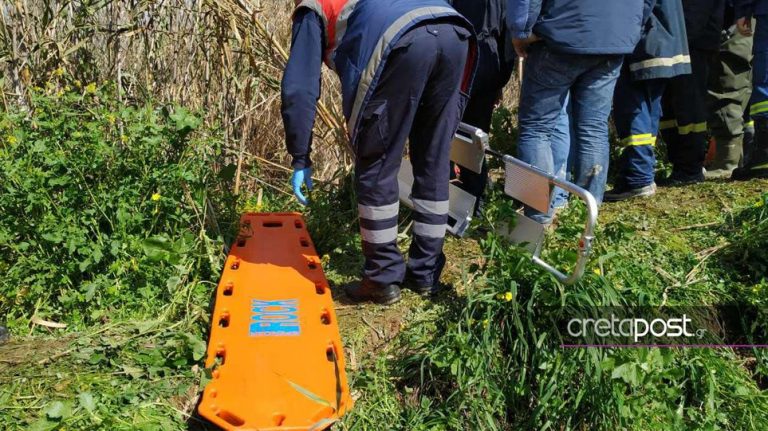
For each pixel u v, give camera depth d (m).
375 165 3.08
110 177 3.30
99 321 3.12
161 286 3.26
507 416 2.95
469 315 3.09
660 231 4.23
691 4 4.81
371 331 3.15
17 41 4.07
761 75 4.71
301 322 2.92
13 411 2.51
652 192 4.83
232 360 2.64
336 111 4.60
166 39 4.36
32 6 4.14
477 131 3.54
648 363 3.00
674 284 3.65
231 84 4.48
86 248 3.07
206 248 3.45
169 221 3.47
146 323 3.05
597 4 3.70
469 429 2.82
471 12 4.04
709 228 4.23
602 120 4.10
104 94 3.64
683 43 4.46
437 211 3.27
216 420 2.36
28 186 3.04
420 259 3.35
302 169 3.11
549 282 3.10
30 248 3.19
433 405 2.92
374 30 2.86
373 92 2.89
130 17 4.16
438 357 2.93
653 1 4.05
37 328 3.05
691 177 5.17
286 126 3.02
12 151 3.21
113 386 2.68
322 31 3.00
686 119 5.01
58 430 2.42
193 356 2.79
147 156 3.37
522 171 3.28
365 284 3.32
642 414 2.93
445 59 2.94
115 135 3.71
